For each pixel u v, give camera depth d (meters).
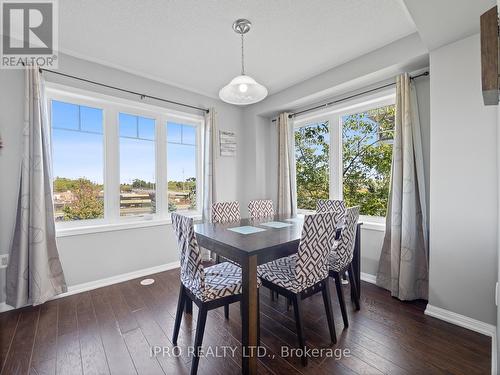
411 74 2.39
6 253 2.12
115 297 2.37
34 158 2.14
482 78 0.87
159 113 3.20
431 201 2.00
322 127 3.38
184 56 2.53
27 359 1.53
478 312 1.78
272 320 1.97
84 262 2.55
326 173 3.34
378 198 2.80
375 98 2.70
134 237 2.90
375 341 1.69
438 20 1.64
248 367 1.37
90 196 2.69
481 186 1.76
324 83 2.89
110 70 2.72
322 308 2.16
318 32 2.15
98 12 1.87
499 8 1.00
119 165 2.88
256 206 3.08
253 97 2.16
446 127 1.92
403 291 2.24
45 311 2.10
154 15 1.91
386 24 2.05
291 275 1.69
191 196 3.56
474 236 1.80
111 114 2.81
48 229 2.26
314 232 1.54
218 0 1.76
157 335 1.78
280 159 3.60
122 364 1.50
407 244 2.24
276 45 2.35
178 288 2.58
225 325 1.91
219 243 1.60
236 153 3.97
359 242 2.31
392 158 2.43
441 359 1.50
